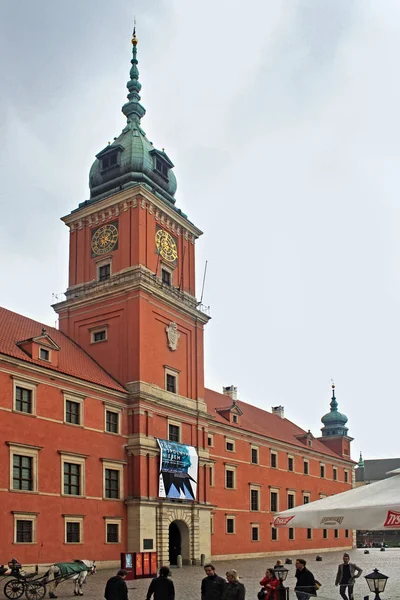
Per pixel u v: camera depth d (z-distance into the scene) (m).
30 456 41.91
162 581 17.84
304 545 79.06
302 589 19.14
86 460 46.28
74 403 46.75
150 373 53.38
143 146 60.53
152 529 49.56
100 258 57.34
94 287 56.19
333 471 93.56
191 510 54.50
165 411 54.12
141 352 52.56
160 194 60.62
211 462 59.34
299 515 17.45
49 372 44.28
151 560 39.97
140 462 49.97
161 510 50.59
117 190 58.50
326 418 104.06
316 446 91.38
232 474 67.69
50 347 46.00
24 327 50.22
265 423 83.12
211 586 17.30
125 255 55.69
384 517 15.74
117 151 60.19
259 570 47.81
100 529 46.28
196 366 60.00
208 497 57.91
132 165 59.28
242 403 85.44
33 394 43.09
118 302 54.66
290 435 86.56
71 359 50.75
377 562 57.47
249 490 70.12
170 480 52.38
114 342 54.03
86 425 47.03
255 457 73.19
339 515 16.52
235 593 16.69
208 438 64.56
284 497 77.38
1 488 39.22
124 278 54.59
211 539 61.62
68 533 43.56
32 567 39.94
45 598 29.02
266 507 72.81
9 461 40.16
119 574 18.77
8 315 50.38
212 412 69.31
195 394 59.09
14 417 41.19
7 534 38.97
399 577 24.31
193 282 62.50
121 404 50.81
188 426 57.19
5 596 28.20
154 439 52.03
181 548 54.12
